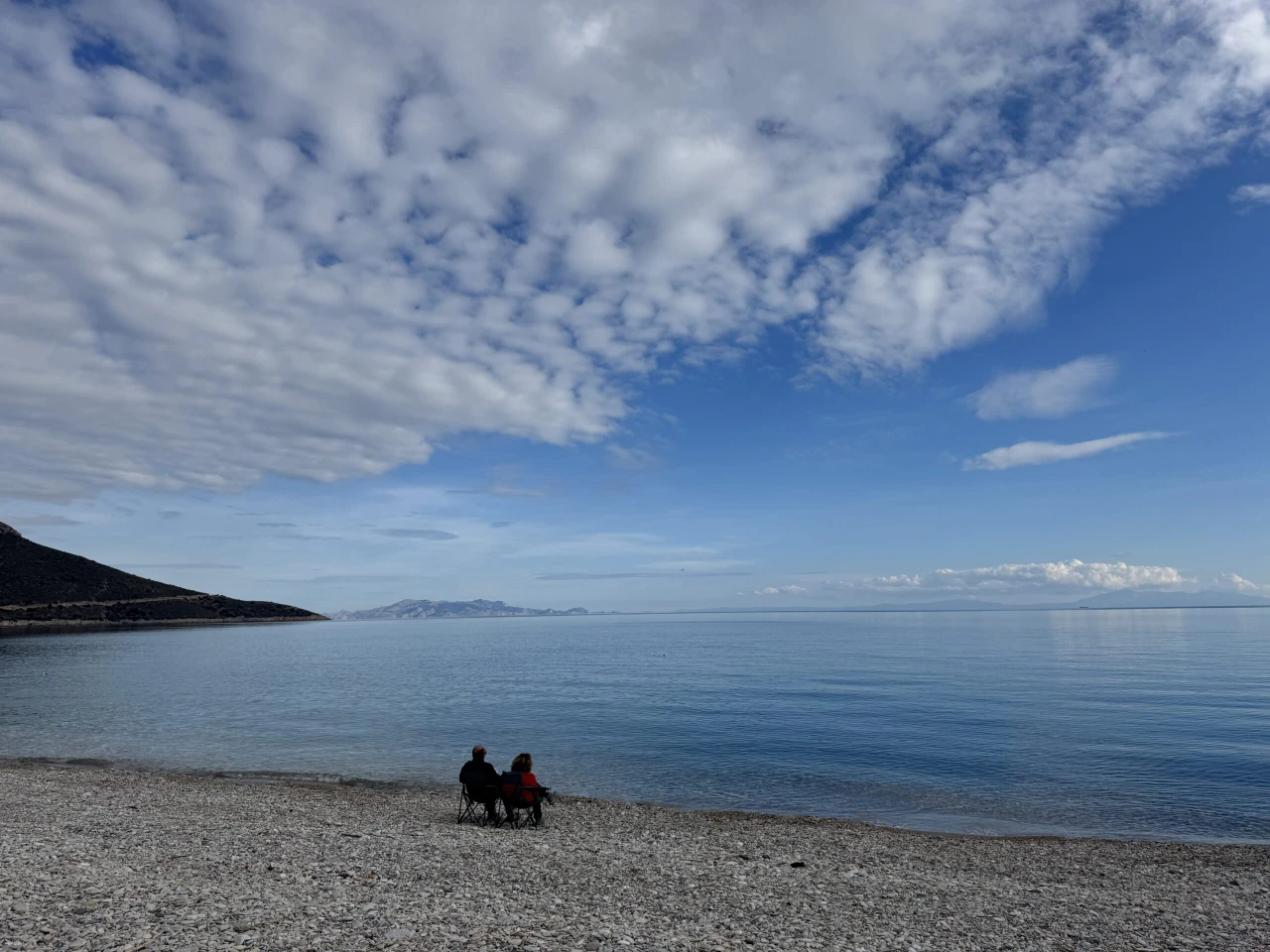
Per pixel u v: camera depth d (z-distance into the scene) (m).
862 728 37.31
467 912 10.07
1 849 13.21
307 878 11.82
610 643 161.12
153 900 10.09
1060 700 48.22
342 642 184.62
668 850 15.78
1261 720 38.75
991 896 12.53
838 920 10.66
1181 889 13.77
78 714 44.38
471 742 34.16
